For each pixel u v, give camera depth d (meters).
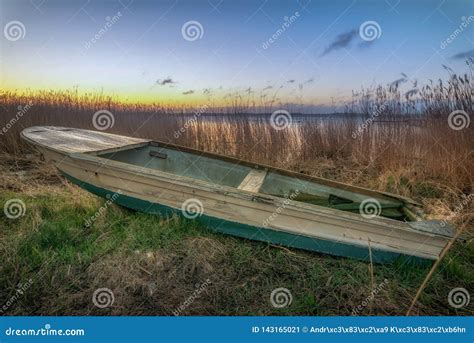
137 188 2.75
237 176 3.38
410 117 4.34
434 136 4.16
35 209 3.06
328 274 2.48
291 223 2.56
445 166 3.94
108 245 2.64
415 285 2.40
